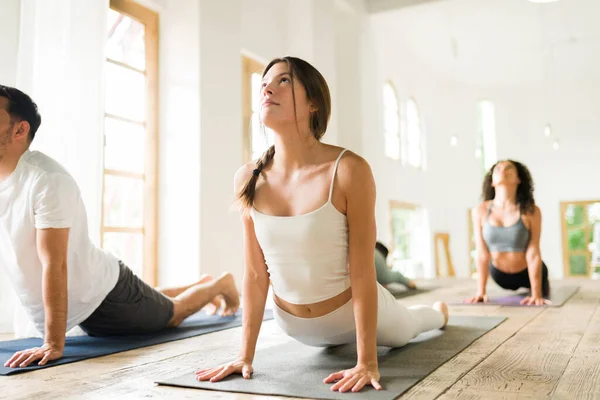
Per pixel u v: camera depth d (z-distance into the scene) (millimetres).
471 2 8242
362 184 1475
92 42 3182
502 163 3561
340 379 1427
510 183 3537
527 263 3596
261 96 1521
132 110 4273
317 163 1532
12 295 2785
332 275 1552
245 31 5598
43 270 1854
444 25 9117
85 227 2078
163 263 4363
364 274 1478
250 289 1619
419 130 11203
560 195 11953
